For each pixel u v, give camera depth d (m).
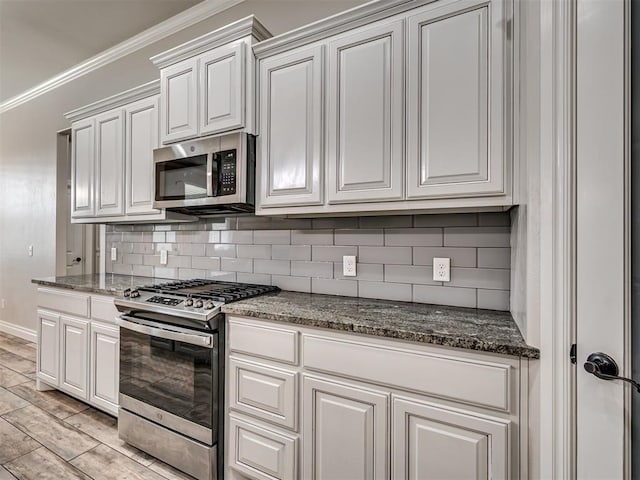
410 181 1.36
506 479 1.02
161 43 2.70
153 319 1.79
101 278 2.65
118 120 2.38
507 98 1.19
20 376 2.85
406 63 1.36
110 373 2.05
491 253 1.53
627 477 0.85
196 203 1.86
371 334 1.22
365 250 1.82
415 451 1.15
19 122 3.89
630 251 0.85
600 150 0.87
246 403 1.51
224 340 1.58
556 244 0.93
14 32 2.75
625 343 0.85
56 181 3.44
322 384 1.31
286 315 1.39
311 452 1.34
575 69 0.90
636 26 0.84
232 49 1.76
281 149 1.67
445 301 1.62
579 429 0.90
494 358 1.04
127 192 2.34
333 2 1.96
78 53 3.06
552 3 0.93
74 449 1.87
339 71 1.51
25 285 3.78
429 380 1.13
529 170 1.04
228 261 2.32
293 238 2.05
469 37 1.25
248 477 1.54
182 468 1.65
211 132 1.84
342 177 1.50
